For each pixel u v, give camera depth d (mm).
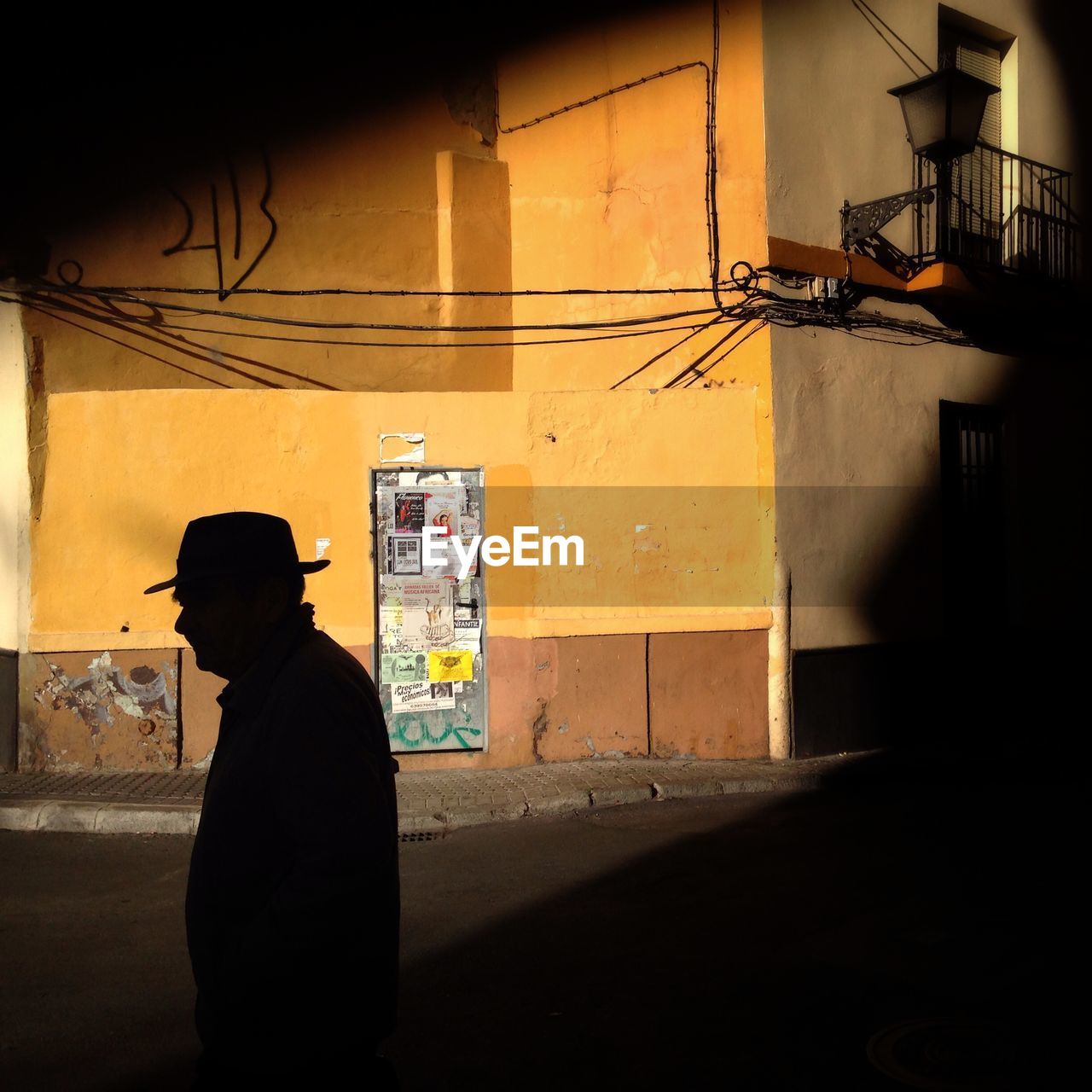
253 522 2291
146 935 5355
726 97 9828
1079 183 12891
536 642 9242
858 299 10344
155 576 8883
